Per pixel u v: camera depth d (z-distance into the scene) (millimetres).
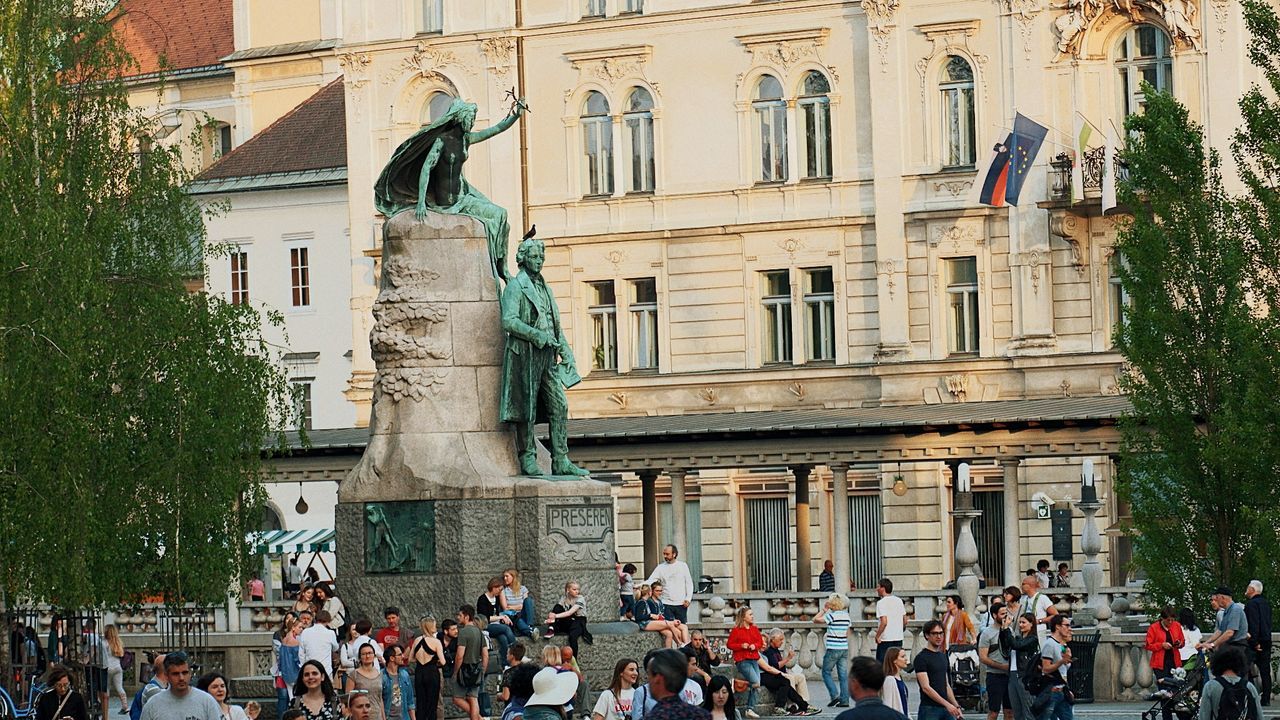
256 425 53719
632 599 42844
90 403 47562
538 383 35625
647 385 75875
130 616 54375
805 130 74500
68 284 45938
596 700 34469
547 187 77438
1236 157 46906
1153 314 45719
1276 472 43906
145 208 53531
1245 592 44281
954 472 69438
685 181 75812
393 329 35438
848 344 73750
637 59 76125
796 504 69875
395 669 32188
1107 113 70312
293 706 27141
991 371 71500
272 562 85000
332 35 91688
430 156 35562
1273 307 45594
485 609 34375
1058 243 70750
